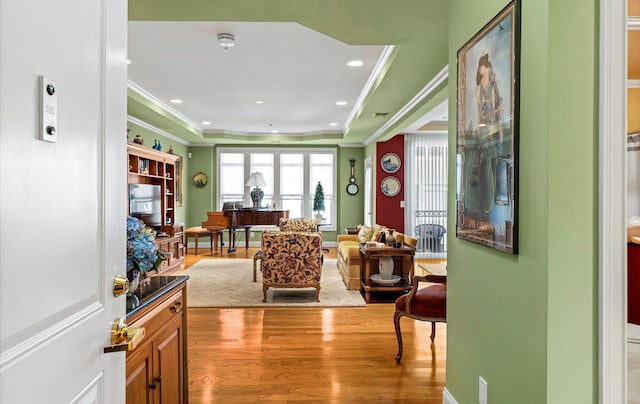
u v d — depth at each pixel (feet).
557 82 4.20
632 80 6.45
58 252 2.55
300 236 15.28
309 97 19.67
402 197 27.04
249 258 26.00
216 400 7.93
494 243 5.35
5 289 2.06
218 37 11.92
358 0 8.23
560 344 4.20
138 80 16.83
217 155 32.55
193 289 17.37
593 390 4.24
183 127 25.03
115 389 3.41
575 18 4.21
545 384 4.22
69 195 2.67
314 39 12.30
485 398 5.75
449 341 7.32
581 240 4.23
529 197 4.56
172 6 8.42
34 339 2.30
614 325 4.17
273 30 11.63
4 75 2.06
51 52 2.46
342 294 16.61
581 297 4.22
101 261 3.14
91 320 2.97
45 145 2.40
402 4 8.41
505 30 5.05
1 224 2.03
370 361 9.85
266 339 11.37
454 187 7.09
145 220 19.86
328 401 7.91
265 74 15.92
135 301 4.88
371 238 19.58
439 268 21.97
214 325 12.62
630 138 6.59
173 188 23.97
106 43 3.21
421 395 8.17
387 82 14.34
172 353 6.01
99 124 3.11
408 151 26.99
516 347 4.86
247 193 32.65
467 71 6.32
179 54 13.64
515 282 4.88
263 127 28.60
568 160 4.21
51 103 2.46
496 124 5.31
